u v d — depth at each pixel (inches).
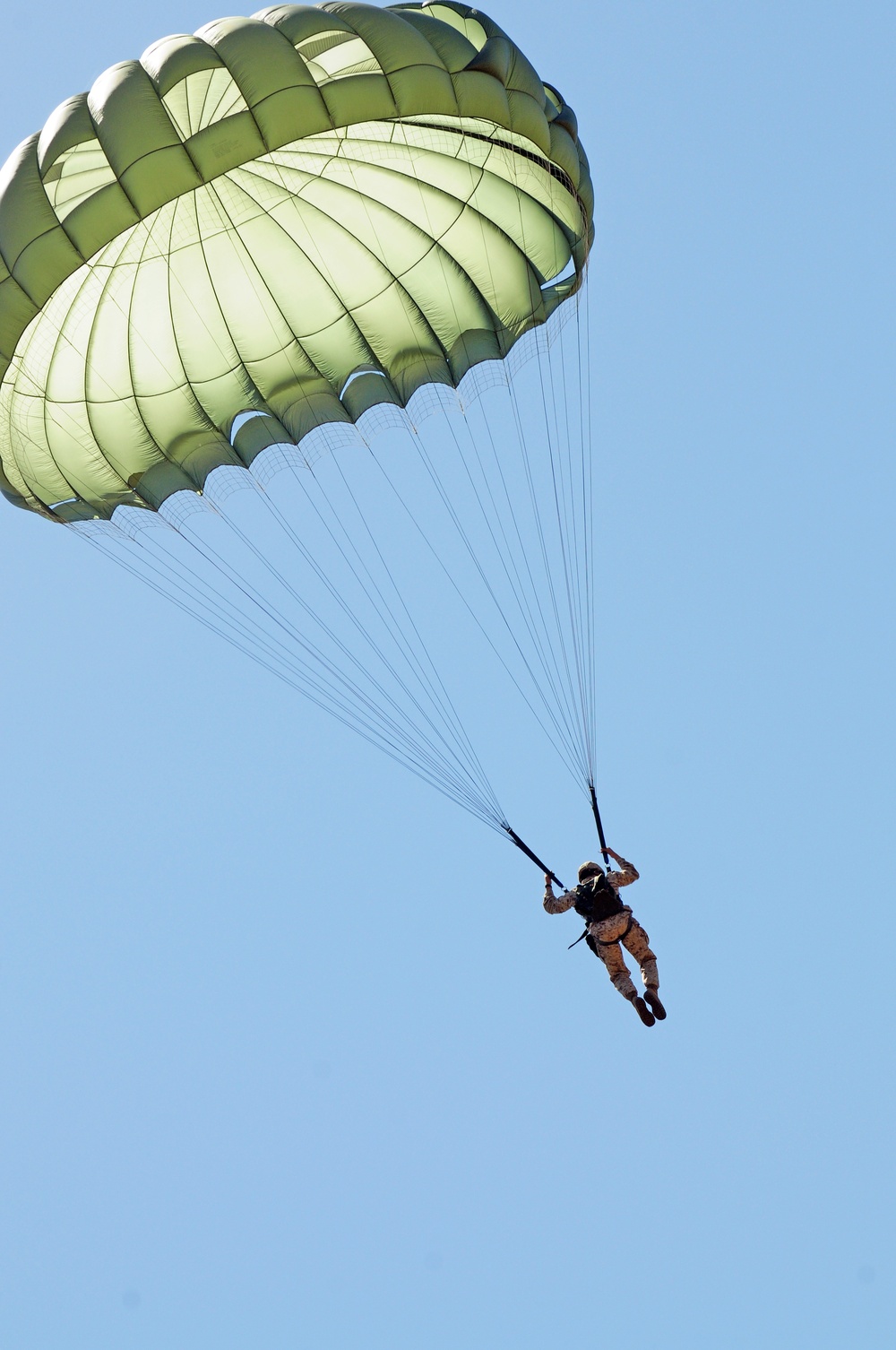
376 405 2274.9
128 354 2160.4
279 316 2207.2
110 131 1788.9
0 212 1844.2
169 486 2272.4
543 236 2178.9
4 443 2103.8
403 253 2191.2
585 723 2079.2
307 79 1800.0
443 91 1850.4
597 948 1921.8
